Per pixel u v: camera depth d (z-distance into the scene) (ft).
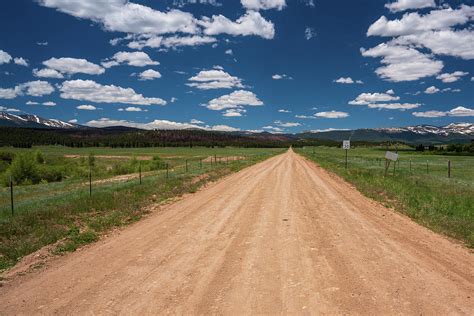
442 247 29.86
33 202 56.34
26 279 23.57
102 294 20.56
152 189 65.41
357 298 19.58
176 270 24.45
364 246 29.81
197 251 28.86
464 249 29.43
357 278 22.53
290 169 120.16
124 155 366.84
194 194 64.08
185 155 352.90
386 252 28.14
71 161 204.95
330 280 22.25
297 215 42.93
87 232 35.99
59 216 41.96
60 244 31.86
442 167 160.56
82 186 95.50
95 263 26.40
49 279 23.32
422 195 56.95
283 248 29.35
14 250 29.66
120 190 63.62
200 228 36.99
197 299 19.67
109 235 35.50
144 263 26.08
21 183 126.11
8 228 35.88
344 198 56.65
